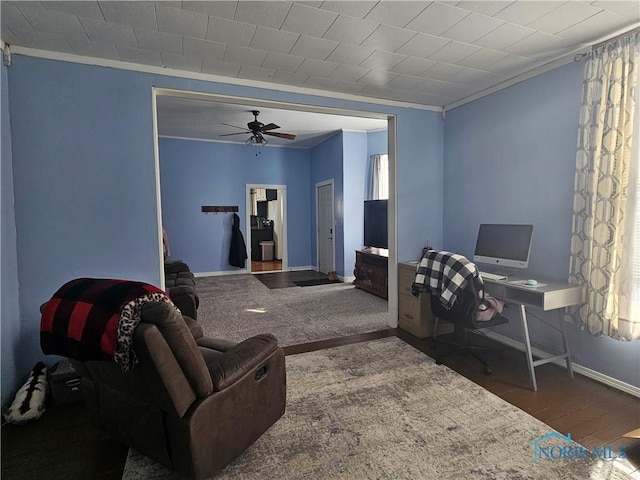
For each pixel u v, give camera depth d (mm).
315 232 7707
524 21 2119
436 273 2691
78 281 1540
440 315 2867
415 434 1911
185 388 1380
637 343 2279
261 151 7457
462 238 3668
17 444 1877
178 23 2084
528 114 2934
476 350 3074
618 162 2234
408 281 3551
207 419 1447
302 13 1995
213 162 7098
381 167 6160
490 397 2293
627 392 2324
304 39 2305
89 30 2145
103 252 2590
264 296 5270
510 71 2895
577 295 2447
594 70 2375
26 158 2377
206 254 7168
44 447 1854
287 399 2279
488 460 1706
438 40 2346
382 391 2377
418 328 3410
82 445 1873
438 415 2090
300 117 5254
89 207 2543
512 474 1614
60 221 2479
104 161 2568
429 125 3797
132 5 1888
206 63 2648
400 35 2275
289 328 3734
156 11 1950
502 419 2047
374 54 2545
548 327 2848
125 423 1618
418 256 3824
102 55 2486
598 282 2340
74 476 1647
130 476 1642
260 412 1771
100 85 2539
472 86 3236
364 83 3121
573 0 1896
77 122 2492
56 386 2211
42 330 1437
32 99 2377
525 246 2785
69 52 2432
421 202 3809
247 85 2994
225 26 2129
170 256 6898
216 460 1506
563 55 2611
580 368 2613
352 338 3426
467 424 1999
